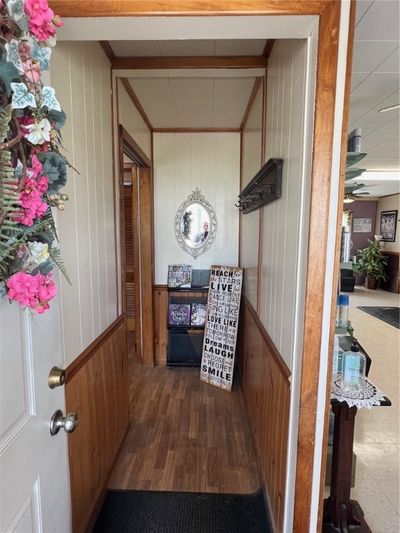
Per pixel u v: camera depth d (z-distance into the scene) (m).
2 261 0.63
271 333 1.72
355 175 1.55
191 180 3.38
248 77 2.15
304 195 1.15
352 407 1.47
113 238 2.00
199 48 1.90
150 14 0.97
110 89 1.96
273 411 1.61
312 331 1.11
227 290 3.09
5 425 0.71
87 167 1.57
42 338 0.88
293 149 1.31
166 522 1.64
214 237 3.43
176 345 3.44
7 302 0.71
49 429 0.91
